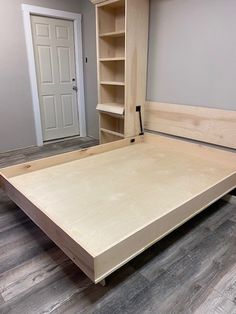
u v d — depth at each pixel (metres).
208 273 1.57
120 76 3.47
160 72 3.03
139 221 1.65
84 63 4.31
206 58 2.57
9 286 1.49
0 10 3.29
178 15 2.69
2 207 2.36
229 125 2.52
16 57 3.58
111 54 3.41
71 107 4.45
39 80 3.94
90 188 2.09
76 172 2.41
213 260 1.68
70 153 2.66
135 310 1.35
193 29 2.61
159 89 3.10
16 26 3.47
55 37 3.94
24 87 3.77
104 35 3.16
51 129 4.29
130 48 2.90
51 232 1.61
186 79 2.80
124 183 2.18
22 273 1.58
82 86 4.42
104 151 2.97
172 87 2.96
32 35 3.68
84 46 4.22
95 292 1.45
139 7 2.82
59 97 4.24
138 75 3.09
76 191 2.04
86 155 2.81
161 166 2.55
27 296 1.43
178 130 3.00
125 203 1.86
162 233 1.65
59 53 4.05
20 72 3.67
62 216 1.71
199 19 2.53
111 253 1.34
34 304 1.38
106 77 3.44
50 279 1.54
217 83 2.54
